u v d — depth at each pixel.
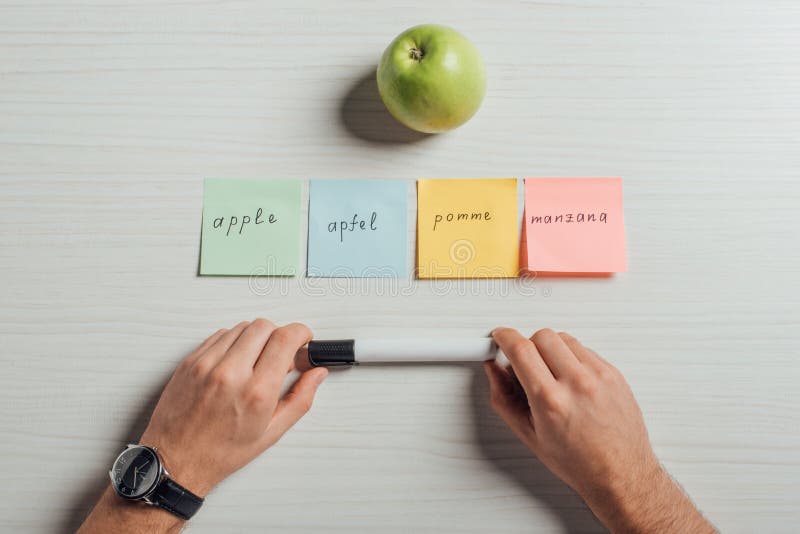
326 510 0.53
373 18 0.59
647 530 0.46
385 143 0.57
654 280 0.56
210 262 0.56
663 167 0.57
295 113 0.58
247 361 0.49
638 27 0.58
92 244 0.57
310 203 0.57
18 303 0.56
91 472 0.54
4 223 0.57
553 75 0.58
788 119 0.58
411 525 0.53
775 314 0.55
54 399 0.55
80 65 0.58
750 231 0.56
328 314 0.55
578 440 0.47
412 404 0.54
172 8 0.59
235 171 0.57
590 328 0.55
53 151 0.58
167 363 0.55
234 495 0.53
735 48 0.58
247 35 0.59
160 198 0.57
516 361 0.49
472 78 0.50
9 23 0.59
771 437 0.54
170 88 0.58
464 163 0.57
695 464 0.54
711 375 0.55
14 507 0.53
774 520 0.53
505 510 0.53
